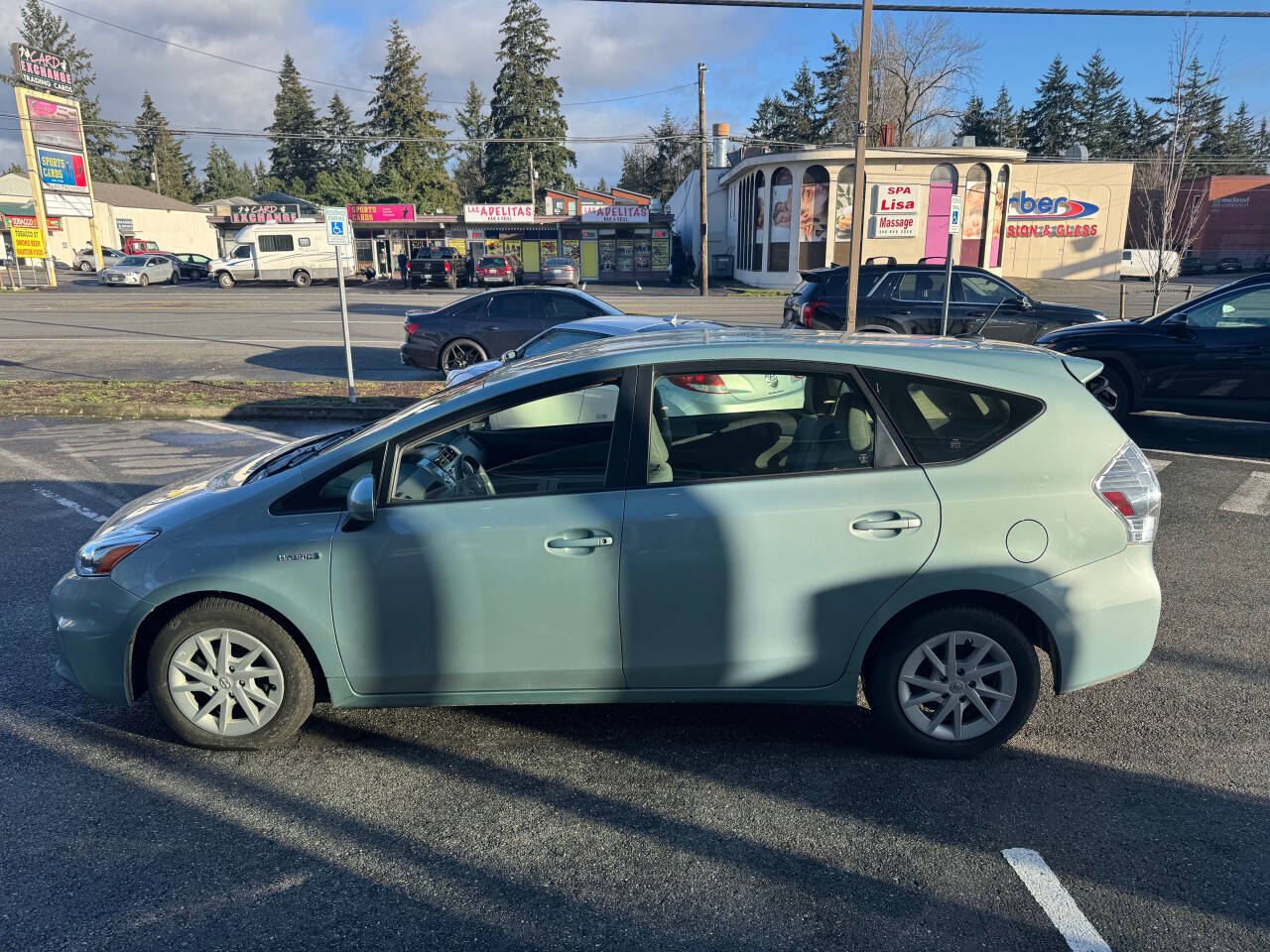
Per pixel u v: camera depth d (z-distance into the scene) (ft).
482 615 11.16
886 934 8.48
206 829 10.27
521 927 8.63
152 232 211.20
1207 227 166.61
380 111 215.92
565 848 9.86
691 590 11.00
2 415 38.06
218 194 315.37
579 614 11.12
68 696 13.62
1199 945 8.29
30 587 17.97
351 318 83.51
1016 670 11.16
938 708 11.50
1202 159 172.14
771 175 130.31
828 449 11.16
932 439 11.14
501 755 11.88
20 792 11.03
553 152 227.61
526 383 11.44
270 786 11.17
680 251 163.94
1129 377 30.50
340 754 11.94
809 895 9.03
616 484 11.12
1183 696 13.38
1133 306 94.27
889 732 11.52
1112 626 11.10
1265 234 165.37
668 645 11.19
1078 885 9.14
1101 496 11.08
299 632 11.61
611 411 11.32
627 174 297.94
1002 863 9.50
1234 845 9.78
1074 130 246.47
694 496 10.98
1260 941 8.34
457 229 152.15
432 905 8.95
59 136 135.95
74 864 9.64
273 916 8.80
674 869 9.48
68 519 22.82
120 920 8.75
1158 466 27.63
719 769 11.47
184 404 38.45
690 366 11.34
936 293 44.39
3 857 9.77
